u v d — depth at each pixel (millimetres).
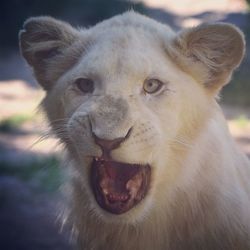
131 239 6121
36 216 10836
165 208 5957
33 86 23531
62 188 6816
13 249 9609
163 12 33031
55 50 6133
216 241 6066
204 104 5824
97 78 5406
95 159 5613
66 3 31719
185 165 5805
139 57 5418
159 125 5398
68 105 5617
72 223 6480
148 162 5379
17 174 13203
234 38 5824
